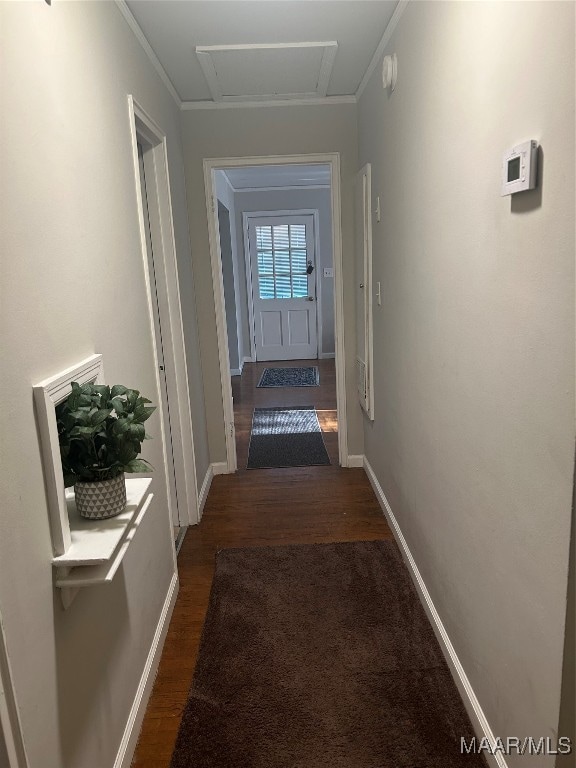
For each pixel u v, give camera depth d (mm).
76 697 1261
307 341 7902
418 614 2250
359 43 2549
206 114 3311
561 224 1020
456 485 1756
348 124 3357
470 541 1645
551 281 1070
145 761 1645
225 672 1971
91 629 1381
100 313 1592
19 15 1126
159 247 2799
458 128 1557
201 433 3523
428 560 2178
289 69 2822
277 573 2598
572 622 1090
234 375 7039
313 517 3150
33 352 1114
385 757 1604
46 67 1265
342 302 3613
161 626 2135
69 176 1388
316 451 4184
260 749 1651
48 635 1117
